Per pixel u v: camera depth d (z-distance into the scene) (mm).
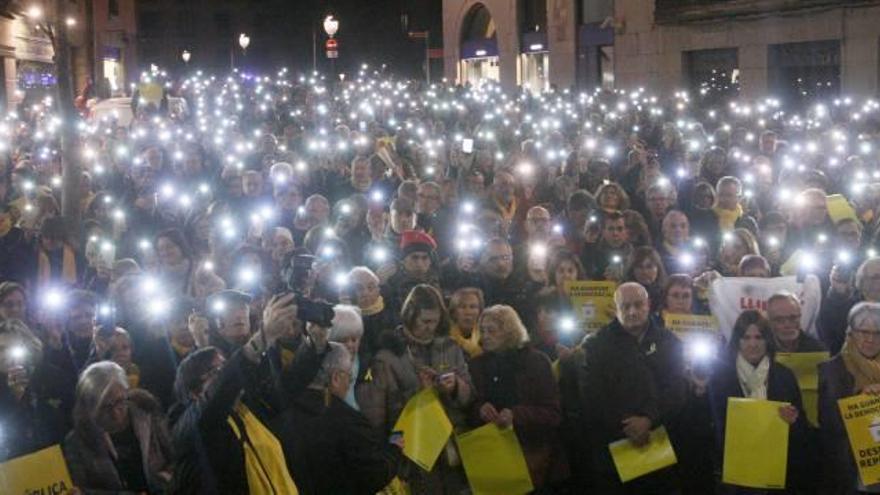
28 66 43969
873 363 6441
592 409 6777
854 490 6371
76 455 5531
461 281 8609
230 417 5090
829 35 31625
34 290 9773
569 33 43812
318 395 5426
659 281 8133
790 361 6930
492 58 53312
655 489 6820
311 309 4992
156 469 5574
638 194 12586
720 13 34969
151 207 11492
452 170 15938
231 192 12312
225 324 5758
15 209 11805
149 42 91250
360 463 5516
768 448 6484
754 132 18703
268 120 24781
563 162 14523
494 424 6617
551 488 7004
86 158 16281
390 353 6812
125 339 6980
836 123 19500
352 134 17922
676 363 6848
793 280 7883
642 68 38875
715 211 11070
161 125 21172
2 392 5953
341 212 10523
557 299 8164
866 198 11453
